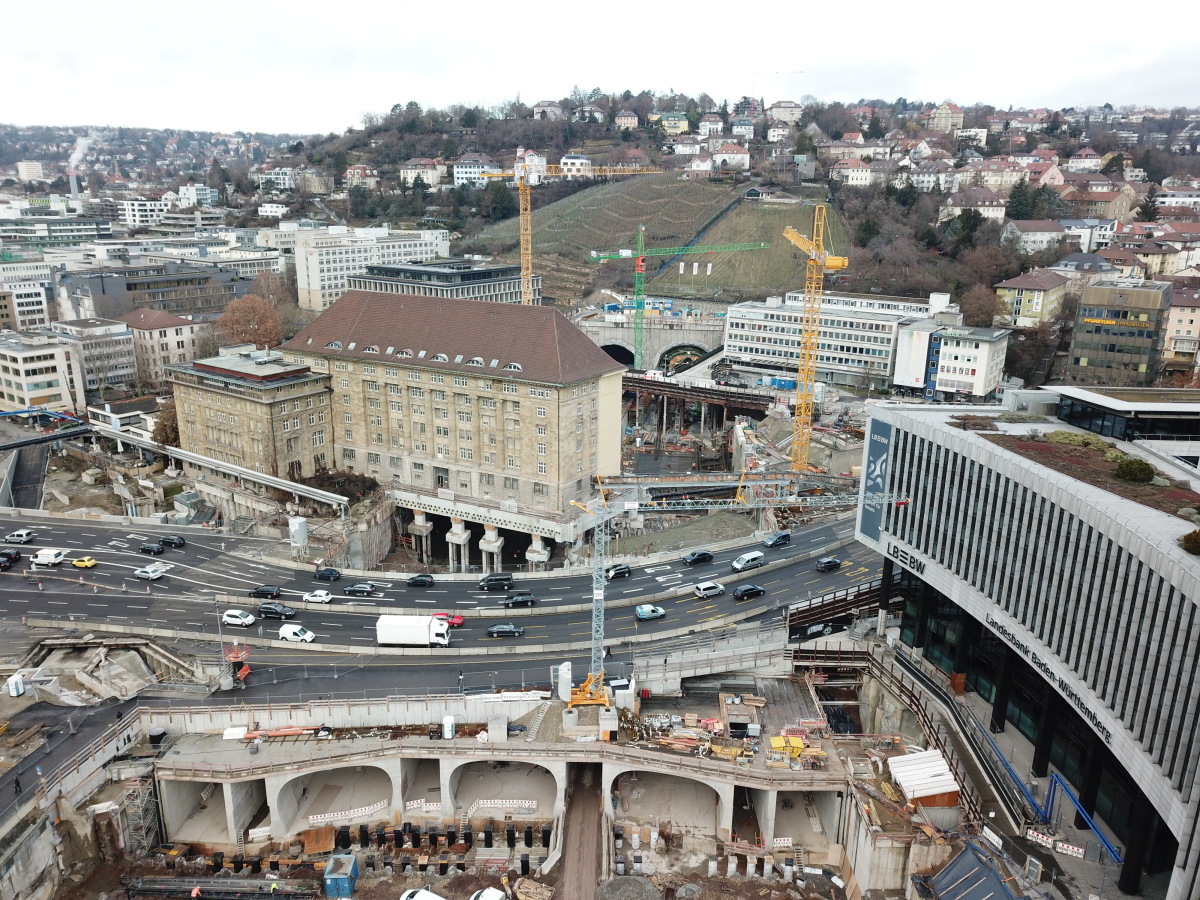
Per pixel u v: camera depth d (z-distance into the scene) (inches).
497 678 4220.0
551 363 5920.3
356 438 6875.0
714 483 6397.6
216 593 5098.4
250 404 6496.1
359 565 6112.2
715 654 4333.2
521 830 3836.1
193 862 3661.4
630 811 3922.2
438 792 3993.6
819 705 4192.9
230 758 3752.5
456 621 4790.8
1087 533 3080.7
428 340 6461.6
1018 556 3503.9
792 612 4724.4
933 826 3346.5
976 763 3631.9
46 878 3346.5
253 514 6579.7
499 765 4227.4
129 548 5723.4
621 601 5017.2
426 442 6579.7
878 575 5231.3
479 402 6220.5
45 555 5398.6
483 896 3363.7
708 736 3909.9
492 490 6348.4
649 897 3331.7
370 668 4323.3
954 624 4153.5
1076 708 3152.1
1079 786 3403.1
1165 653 2669.8
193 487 7047.2
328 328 6958.7
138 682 4212.6
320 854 3735.2
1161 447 4062.5
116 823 3558.1
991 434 3978.8
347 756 3757.4
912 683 4158.5
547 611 4921.3
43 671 4212.6
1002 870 3070.9
